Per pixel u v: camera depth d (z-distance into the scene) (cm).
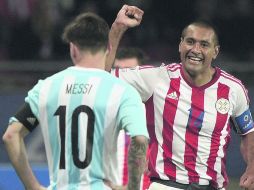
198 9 4138
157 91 1764
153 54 3969
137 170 1341
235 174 3359
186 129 1745
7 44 4006
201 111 1745
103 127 1355
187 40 1734
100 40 1370
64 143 1364
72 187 1359
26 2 3991
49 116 1376
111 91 1362
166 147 1755
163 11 4128
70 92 1369
